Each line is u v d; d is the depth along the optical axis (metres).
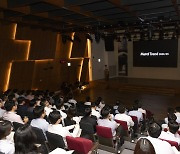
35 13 9.23
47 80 15.48
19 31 12.11
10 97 8.02
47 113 6.05
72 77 18.08
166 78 20.08
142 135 6.38
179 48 18.89
